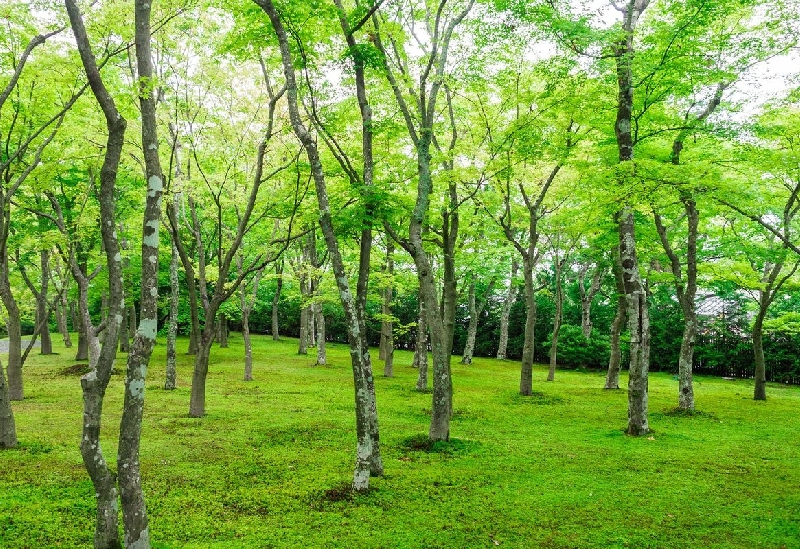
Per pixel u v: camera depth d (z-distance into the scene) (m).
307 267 21.59
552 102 12.89
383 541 6.26
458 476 8.71
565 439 11.53
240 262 20.20
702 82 12.21
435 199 14.19
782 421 14.19
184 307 28.16
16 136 12.21
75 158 12.39
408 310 41.69
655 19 12.62
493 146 12.92
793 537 6.52
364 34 10.39
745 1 10.74
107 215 5.76
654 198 10.71
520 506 7.45
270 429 11.80
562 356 30.64
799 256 17.02
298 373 22.19
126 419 5.30
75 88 10.62
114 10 9.59
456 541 6.30
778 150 11.12
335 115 10.17
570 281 37.81
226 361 26.03
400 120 12.76
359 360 8.00
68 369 21.31
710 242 19.56
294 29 8.56
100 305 32.06
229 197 15.73
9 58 10.01
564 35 10.25
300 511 7.14
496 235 19.62
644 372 12.24
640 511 7.32
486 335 38.59
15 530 6.28
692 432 12.54
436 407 10.78
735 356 27.55
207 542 6.16
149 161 5.49
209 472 8.70
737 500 7.79
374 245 21.42
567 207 19.69
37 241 13.05
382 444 10.73
